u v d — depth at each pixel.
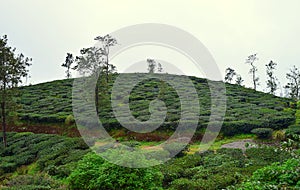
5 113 27.64
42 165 18.84
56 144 22.30
